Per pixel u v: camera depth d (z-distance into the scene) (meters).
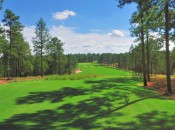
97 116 14.50
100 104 17.70
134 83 32.28
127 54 125.44
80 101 18.70
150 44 41.91
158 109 16.20
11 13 50.69
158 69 70.56
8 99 20.06
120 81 33.12
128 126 12.35
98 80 32.97
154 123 12.88
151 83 33.31
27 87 25.33
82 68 144.50
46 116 14.80
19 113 15.70
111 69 132.88
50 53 79.19
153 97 21.23
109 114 14.91
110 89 24.19
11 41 52.28
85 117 14.35
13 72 77.06
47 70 92.69
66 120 13.78
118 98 19.92
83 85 26.75
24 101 19.20
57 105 17.59
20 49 61.00
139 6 26.91
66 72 111.81
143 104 17.73
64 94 21.48
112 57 180.12
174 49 51.16
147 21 25.06
